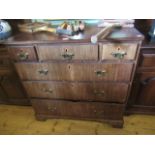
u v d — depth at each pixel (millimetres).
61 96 1528
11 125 1861
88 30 1234
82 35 1132
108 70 1222
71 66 1248
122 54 1094
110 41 1035
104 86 1353
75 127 1768
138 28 1442
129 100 1644
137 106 1698
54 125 1813
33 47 1177
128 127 1708
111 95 1412
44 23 1368
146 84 1470
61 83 1407
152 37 1293
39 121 1876
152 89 1509
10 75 1663
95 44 1077
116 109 1523
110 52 1103
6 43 1165
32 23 1379
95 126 1758
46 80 1407
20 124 1865
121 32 1116
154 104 1643
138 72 1388
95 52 1121
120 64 1166
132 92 1562
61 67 1271
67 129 1752
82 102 1537
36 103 1669
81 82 1359
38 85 1473
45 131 1752
